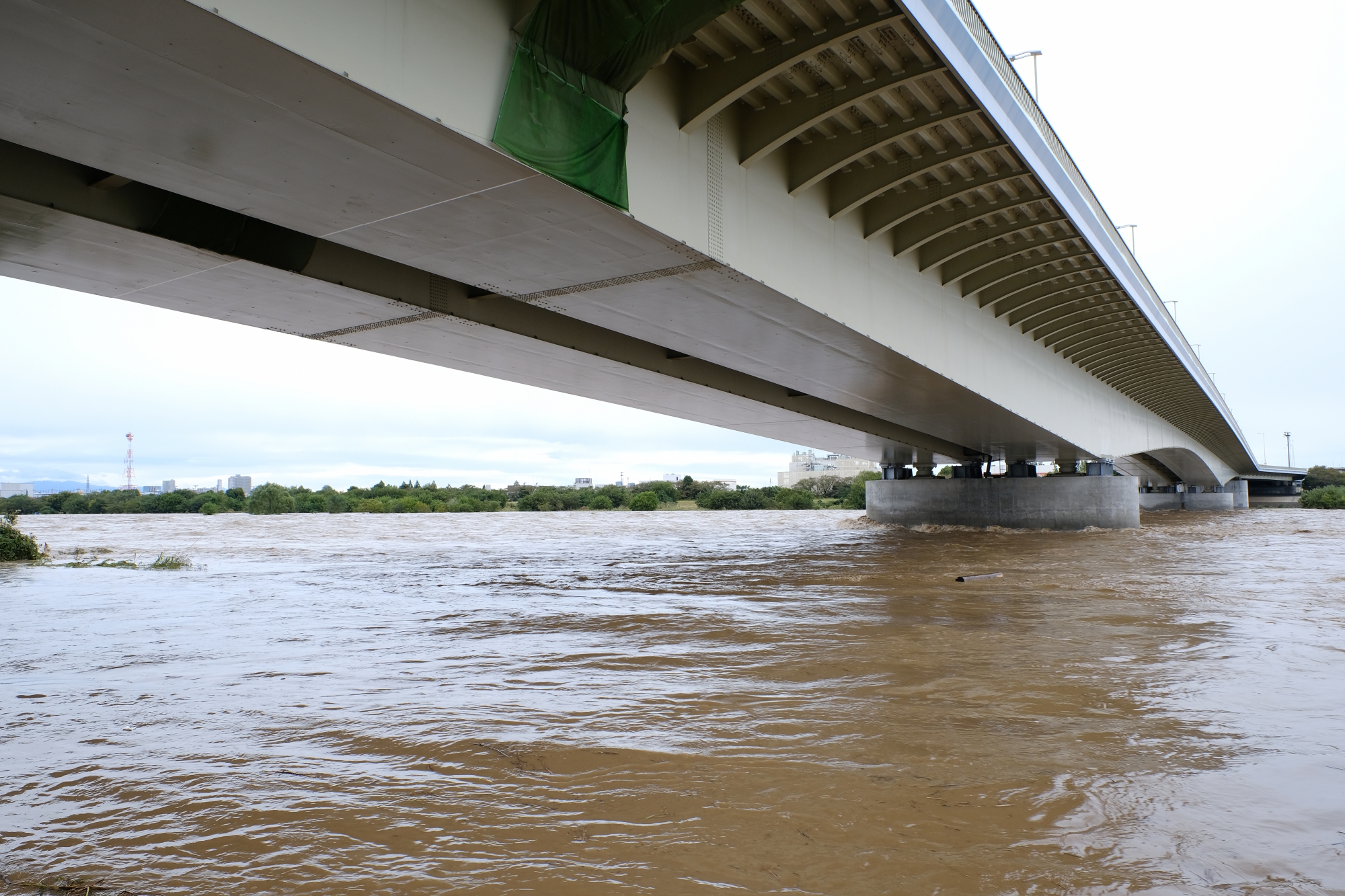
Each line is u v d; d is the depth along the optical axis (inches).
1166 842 181.8
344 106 360.2
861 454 1983.3
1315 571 816.9
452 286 736.3
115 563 946.1
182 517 3011.8
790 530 1950.1
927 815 197.6
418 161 410.9
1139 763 236.2
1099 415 1654.8
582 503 4055.1
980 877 165.0
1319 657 389.4
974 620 505.4
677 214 537.3
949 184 715.4
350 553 1198.3
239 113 362.3
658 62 449.4
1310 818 195.5
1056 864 170.7
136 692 326.0
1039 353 1268.5
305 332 794.8
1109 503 1740.9
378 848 180.1
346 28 339.6
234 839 184.9
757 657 394.9
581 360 927.0
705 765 235.1
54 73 327.3
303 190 446.6
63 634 468.4
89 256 561.3
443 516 3115.2
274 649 421.1
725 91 530.0
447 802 207.6
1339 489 4411.9
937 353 914.1
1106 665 370.9
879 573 823.7
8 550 975.0
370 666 378.3
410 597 649.0
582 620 520.7
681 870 168.6
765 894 158.2
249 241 576.1
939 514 1942.7
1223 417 2262.6
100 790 216.5
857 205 706.2
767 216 631.8
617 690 327.9
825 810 201.0
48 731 271.3
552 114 427.2
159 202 527.5
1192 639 436.8
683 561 1006.4
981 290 1000.9
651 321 727.1
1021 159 650.2
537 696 319.6
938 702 307.3
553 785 219.3
